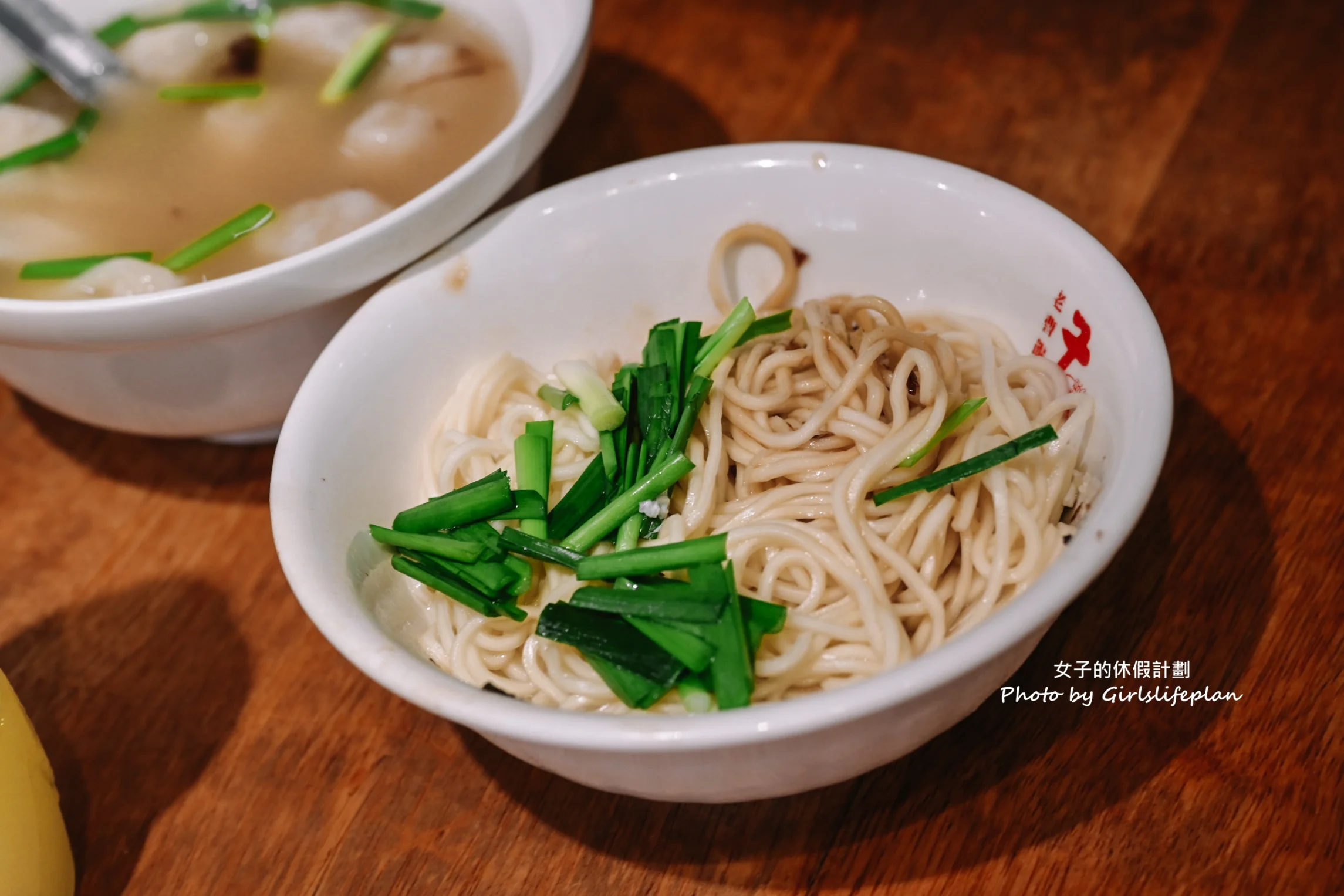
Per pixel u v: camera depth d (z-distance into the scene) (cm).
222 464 55
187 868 47
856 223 51
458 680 43
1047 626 42
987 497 47
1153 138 59
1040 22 63
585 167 60
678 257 52
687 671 44
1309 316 54
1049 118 60
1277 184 57
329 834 47
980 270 50
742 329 49
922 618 47
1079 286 47
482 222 50
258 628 51
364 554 47
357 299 50
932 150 60
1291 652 48
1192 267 56
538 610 48
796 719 40
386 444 49
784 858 46
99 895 47
